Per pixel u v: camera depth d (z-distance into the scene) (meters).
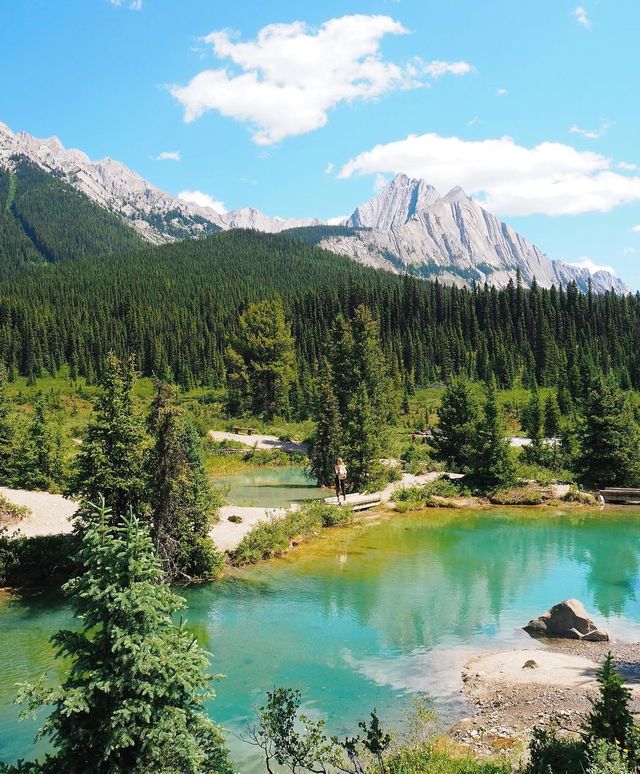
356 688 15.52
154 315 169.50
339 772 11.45
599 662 17.25
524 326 152.00
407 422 91.94
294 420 95.19
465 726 13.48
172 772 8.29
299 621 20.31
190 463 29.94
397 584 24.52
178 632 9.44
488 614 21.33
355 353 60.91
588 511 41.12
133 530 9.24
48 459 37.00
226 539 28.53
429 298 173.62
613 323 152.62
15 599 21.97
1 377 41.53
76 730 8.37
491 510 41.25
